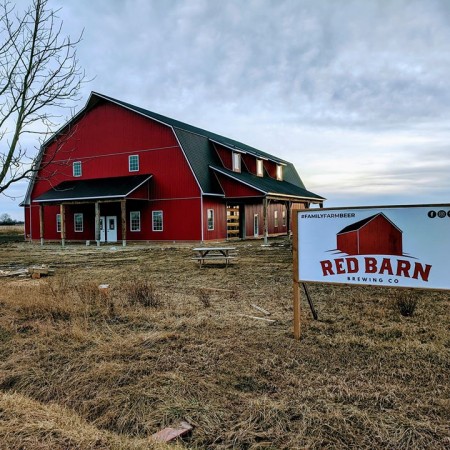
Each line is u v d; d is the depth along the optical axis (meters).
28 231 29.55
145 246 20.78
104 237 25.88
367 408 3.03
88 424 3.03
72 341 4.79
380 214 4.31
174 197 22.98
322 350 4.27
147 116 23.73
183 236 22.72
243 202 25.14
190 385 3.50
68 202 22.89
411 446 2.55
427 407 3.01
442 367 3.72
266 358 4.05
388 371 3.67
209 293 7.61
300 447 2.58
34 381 3.82
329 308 6.18
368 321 5.35
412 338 4.59
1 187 4.98
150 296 6.78
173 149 23.00
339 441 2.64
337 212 4.51
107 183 24.14
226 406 3.15
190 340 4.67
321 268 4.61
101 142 25.78
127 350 4.38
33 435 2.72
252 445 2.62
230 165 25.27
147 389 3.46
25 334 5.16
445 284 4.03
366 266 4.38
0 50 4.96
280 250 16.95
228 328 5.15
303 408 3.04
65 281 8.34
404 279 4.20
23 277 10.56
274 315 5.81
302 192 30.58
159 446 2.58
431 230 4.08
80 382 3.71
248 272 10.48
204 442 2.70
